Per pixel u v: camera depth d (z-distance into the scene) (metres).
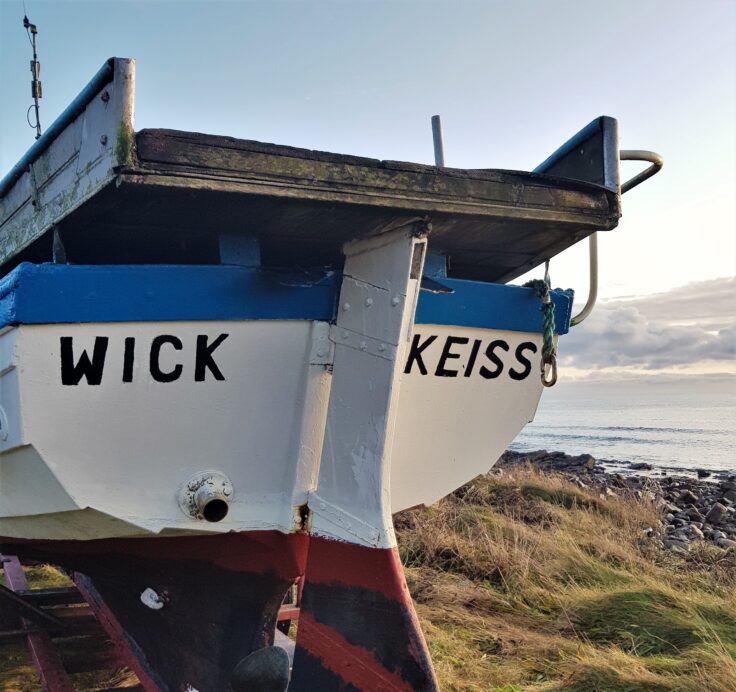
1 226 3.62
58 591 5.13
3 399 2.88
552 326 3.59
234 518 3.19
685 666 4.42
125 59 2.39
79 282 2.73
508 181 3.06
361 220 2.93
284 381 3.18
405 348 3.02
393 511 3.71
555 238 3.48
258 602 3.41
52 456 2.84
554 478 15.02
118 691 3.87
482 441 3.87
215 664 3.37
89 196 2.57
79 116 2.68
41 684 3.87
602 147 3.36
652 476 24.45
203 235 3.07
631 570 7.16
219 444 3.13
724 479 23.42
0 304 2.82
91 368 2.82
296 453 3.24
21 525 3.32
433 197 2.89
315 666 3.13
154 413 2.98
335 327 3.17
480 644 5.03
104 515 3.01
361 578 3.02
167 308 2.88
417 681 2.87
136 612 3.56
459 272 4.21
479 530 7.69
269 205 2.72
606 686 4.14
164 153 2.46
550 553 7.12
